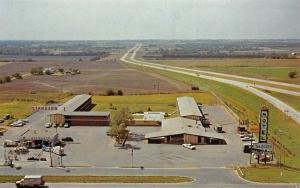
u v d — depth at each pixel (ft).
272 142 387.75
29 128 456.45
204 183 275.39
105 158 342.03
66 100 649.61
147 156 348.59
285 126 453.17
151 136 400.26
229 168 312.09
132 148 376.48
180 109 520.01
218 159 338.75
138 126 472.85
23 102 629.51
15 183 275.80
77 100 576.20
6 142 382.83
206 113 547.49
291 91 651.66
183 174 296.51
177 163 326.65
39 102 630.33
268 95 626.64
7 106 594.24
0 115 527.40
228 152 362.12
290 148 369.91
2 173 299.79
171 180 281.33
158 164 323.98
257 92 650.84
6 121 491.72
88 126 475.31
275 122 473.26
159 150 369.50
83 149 372.38
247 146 361.51
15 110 564.30
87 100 589.73
